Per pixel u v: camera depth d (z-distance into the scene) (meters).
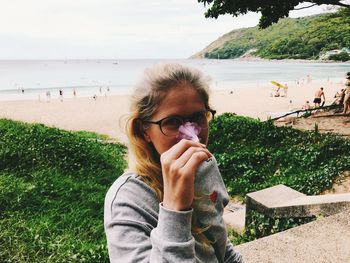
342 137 11.45
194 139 1.03
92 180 8.62
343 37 187.25
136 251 1.00
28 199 6.41
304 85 61.09
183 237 0.94
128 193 1.11
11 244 4.64
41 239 4.94
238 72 120.12
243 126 12.98
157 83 1.11
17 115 29.31
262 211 4.41
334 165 9.20
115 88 65.12
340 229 2.97
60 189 7.30
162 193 1.14
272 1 15.55
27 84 76.12
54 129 12.32
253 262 2.54
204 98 1.17
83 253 4.69
